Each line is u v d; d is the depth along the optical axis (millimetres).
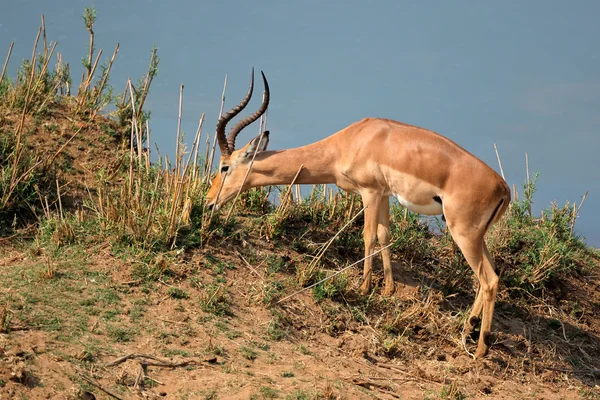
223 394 19172
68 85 37188
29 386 17594
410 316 26984
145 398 18453
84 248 25594
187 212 27422
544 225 35781
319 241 30344
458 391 22453
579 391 25766
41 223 26906
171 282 24734
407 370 24094
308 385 20516
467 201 25531
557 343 29109
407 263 30844
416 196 26641
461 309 29047
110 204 26922
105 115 36156
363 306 27031
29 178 27953
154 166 32469
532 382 25797
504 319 29688
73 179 30234
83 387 18109
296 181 28891
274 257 28109
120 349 20359
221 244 27828
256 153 28734
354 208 31531
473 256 25906
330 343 24625
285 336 23953
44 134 32406
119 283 23938
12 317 20453
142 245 26078
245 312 24531
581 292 32781
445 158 26047
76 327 20844
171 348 21094
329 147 28469
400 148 26719
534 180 37344
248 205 31891
